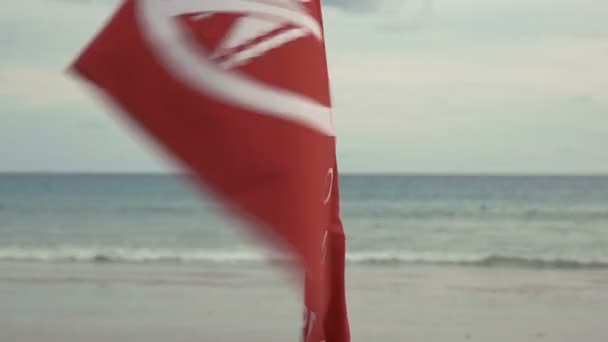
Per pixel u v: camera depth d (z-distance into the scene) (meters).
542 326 14.27
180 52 1.35
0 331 13.59
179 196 44.50
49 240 30.19
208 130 1.37
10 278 19.70
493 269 21.66
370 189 52.41
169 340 12.90
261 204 1.42
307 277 1.53
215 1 1.41
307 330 1.78
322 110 1.59
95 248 27.62
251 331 13.55
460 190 50.84
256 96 1.42
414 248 27.06
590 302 16.52
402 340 13.15
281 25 1.49
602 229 30.36
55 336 13.23
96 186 58.41
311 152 1.52
